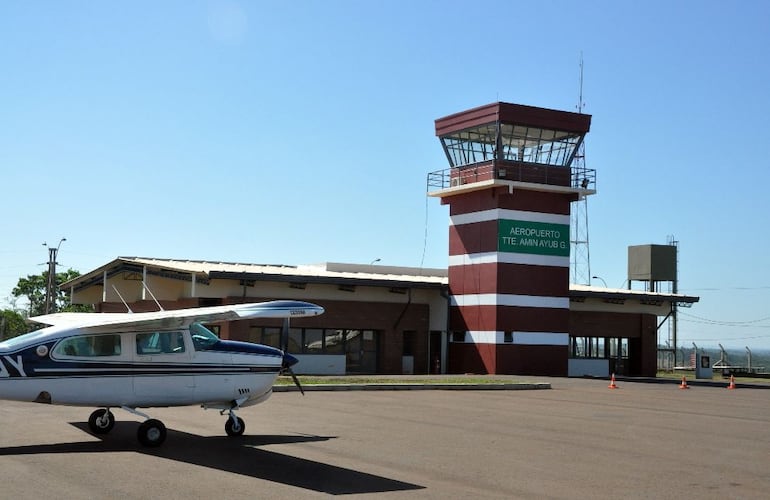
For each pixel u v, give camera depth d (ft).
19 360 46.70
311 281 131.23
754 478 41.73
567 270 144.77
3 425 55.26
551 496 35.60
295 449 47.21
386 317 142.41
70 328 48.06
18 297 289.53
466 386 103.04
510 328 138.82
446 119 148.56
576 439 54.95
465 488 36.76
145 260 143.23
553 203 144.15
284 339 54.49
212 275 122.01
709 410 82.28
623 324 164.66
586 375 159.74
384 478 38.63
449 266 147.84
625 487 38.11
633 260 202.69
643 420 69.62
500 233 139.23
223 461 42.34
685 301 167.94
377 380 105.91
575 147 145.79
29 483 35.22
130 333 49.24
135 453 44.45
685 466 44.83
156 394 49.62
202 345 51.21
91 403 48.24
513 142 143.13
